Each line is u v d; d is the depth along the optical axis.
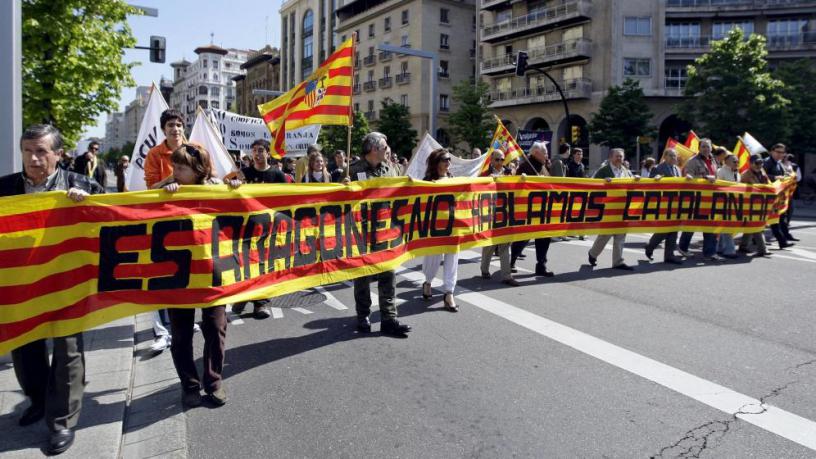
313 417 3.45
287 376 4.11
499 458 2.95
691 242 11.18
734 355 4.45
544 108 41.06
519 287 6.88
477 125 38.84
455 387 3.87
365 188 5.00
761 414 3.42
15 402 3.56
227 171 5.90
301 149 12.40
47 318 3.14
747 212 8.98
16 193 3.28
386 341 4.87
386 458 2.97
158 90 5.78
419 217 5.53
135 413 3.55
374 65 54.69
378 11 53.25
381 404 3.62
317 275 4.62
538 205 7.16
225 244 3.95
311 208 4.58
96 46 13.52
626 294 6.46
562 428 3.27
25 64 12.55
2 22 4.05
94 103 14.20
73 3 13.17
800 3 38.06
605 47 37.41
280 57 78.19
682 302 6.09
